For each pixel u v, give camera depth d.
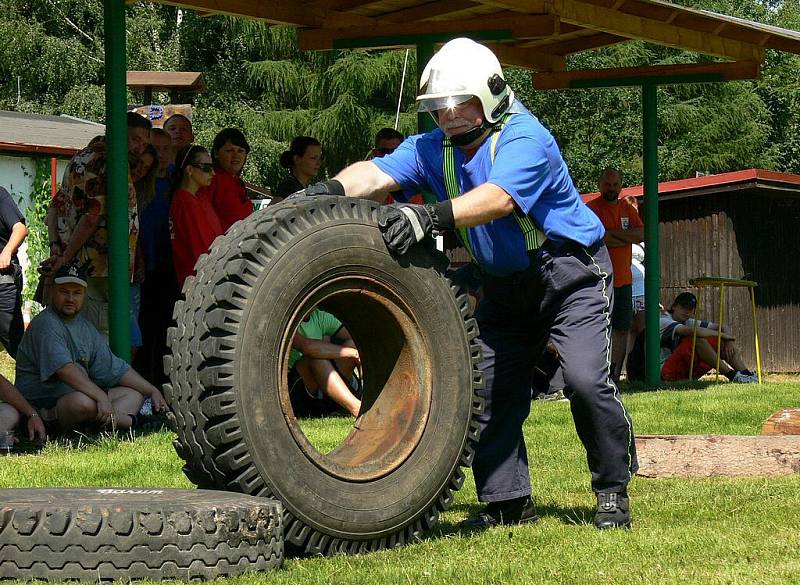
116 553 4.16
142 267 10.55
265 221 4.82
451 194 5.41
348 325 5.32
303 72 37.75
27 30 36.75
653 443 7.23
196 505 4.31
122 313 9.79
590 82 14.95
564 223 5.31
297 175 11.30
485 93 5.09
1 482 6.78
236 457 4.62
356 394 10.41
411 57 36.72
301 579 4.28
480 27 11.64
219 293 4.66
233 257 4.72
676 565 4.51
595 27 11.91
